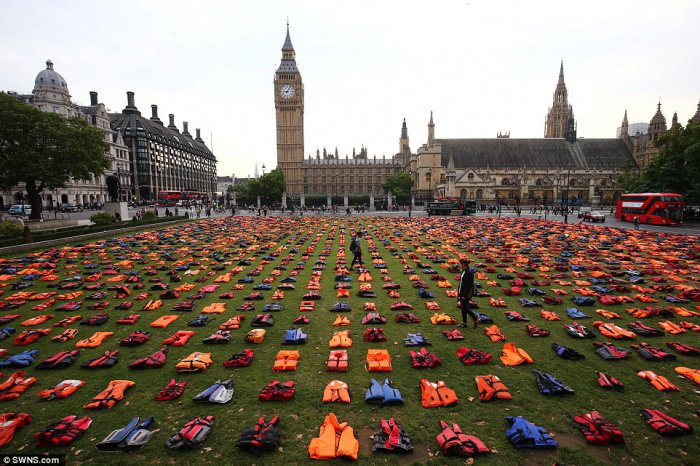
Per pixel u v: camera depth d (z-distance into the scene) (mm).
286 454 7246
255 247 31312
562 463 6980
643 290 17281
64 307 15164
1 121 40312
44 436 7398
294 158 168250
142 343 11992
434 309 15164
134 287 18188
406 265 23672
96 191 107812
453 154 137125
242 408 8648
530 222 54375
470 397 9031
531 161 135375
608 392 9242
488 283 19172
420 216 73000
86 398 9023
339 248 31078
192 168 190125
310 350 11562
